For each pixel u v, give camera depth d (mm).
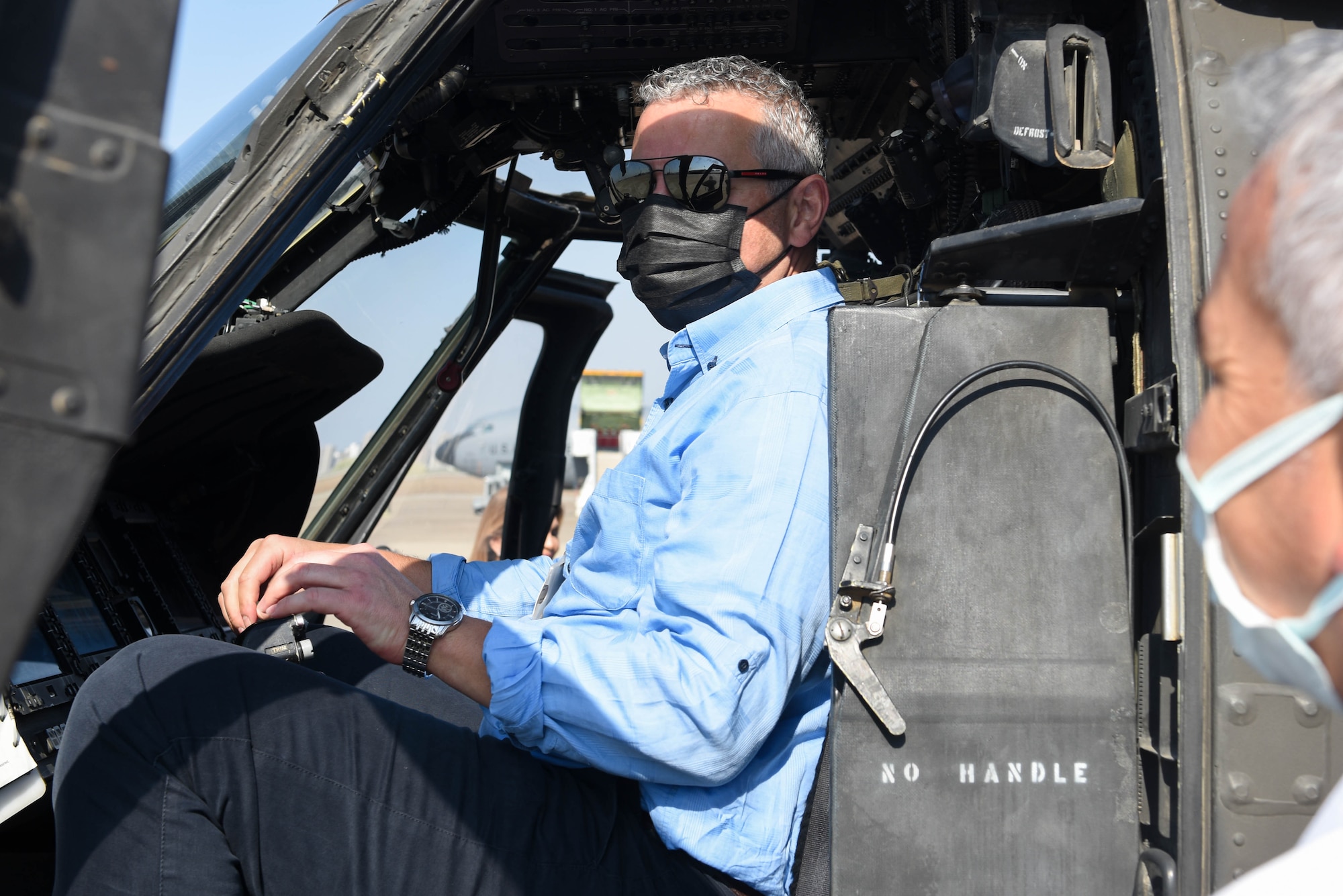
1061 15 1162
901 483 1021
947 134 1603
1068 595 1022
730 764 1033
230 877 1042
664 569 1091
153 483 1921
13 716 1217
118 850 1013
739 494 1085
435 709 1421
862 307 1079
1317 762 904
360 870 1056
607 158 1505
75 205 464
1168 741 981
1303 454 391
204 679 1055
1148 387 1078
